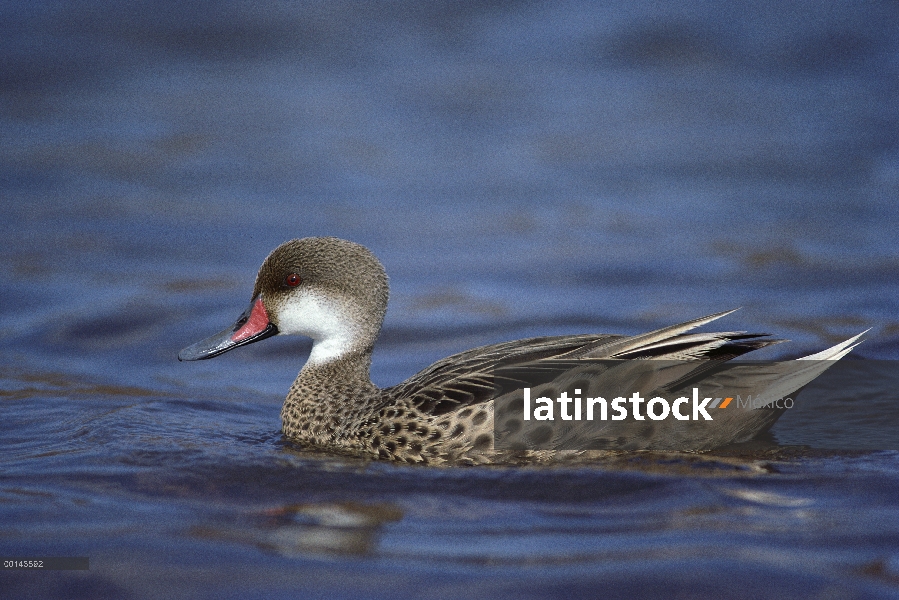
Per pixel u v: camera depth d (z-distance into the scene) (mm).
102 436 11141
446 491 9484
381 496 9375
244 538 8469
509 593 7488
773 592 7445
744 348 10664
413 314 15805
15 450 10758
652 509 8953
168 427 11688
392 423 10633
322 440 11281
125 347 14969
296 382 11898
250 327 12133
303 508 9117
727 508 8930
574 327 15094
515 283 16859
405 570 7867
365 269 11867
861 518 8680
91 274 17422
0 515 8891
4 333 15258
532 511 8977
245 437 11539
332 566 7941
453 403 10461
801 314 15164
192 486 9648
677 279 16766
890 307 15266
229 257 18188
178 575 7805
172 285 16969
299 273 11906
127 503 9211
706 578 7613
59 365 14305
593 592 7484
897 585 7527
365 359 11969
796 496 9203
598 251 17969
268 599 7453
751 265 17125
